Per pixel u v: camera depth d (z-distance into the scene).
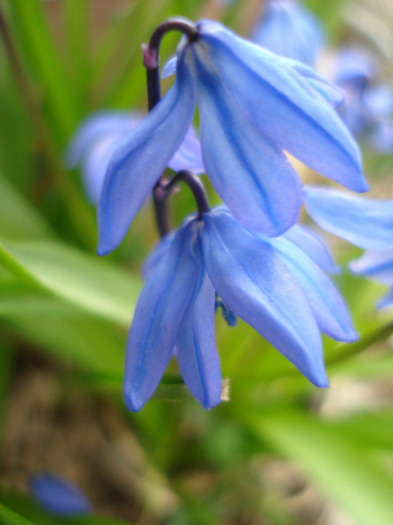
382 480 0.09
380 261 0.07
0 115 0.12
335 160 0.05
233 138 0.05
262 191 0.05
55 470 0.12
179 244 0.06
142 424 0.12
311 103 0.05
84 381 0.11
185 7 0.12
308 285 0.06
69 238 0.13
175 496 0.12
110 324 0.11
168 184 0.06
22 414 0.13
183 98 0.05
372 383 0.15
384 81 0.18
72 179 0.13
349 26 0.18
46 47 0.11
